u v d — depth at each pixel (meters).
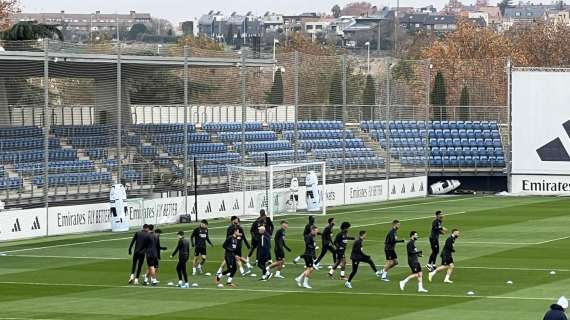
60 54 105.44
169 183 116.94
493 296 68.56
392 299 67.81
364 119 143.75
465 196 148.00
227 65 121.56
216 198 118.50
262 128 134.38
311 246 73.19
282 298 68.62
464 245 94.31
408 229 106.81
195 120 132.38
